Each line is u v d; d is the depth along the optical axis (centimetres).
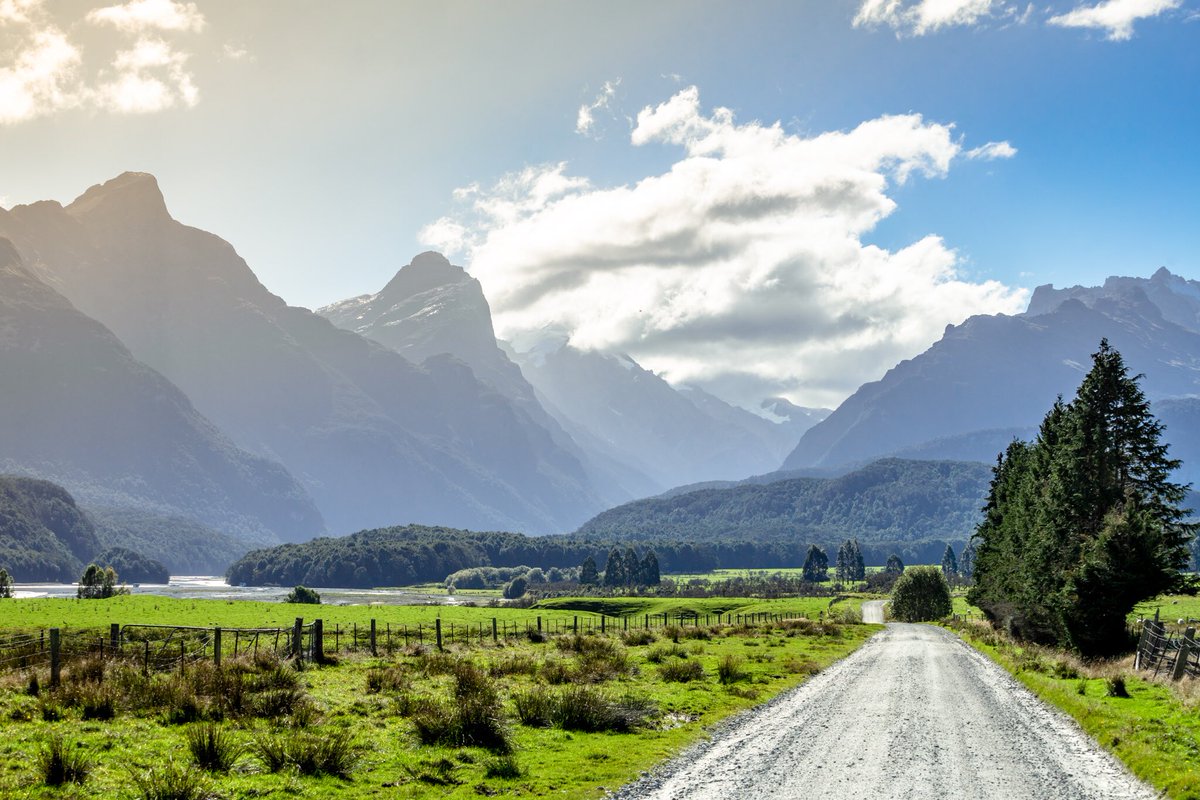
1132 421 6225
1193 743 2275
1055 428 7675
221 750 1948
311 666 3650
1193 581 4953
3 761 1859
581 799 1831
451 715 2331
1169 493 6156
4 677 2970
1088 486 6162
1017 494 8025
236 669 2914
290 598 12612
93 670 2883
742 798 1831
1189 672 3459
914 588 12075
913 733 2580
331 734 2206
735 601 15388
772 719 2834
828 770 2086
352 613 8656
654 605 14750
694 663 4072
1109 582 4809
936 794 1870
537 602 15550
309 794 1775
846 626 9375
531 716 2606
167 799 1658
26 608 7988
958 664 4856
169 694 2486
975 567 9900
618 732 2530
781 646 6069
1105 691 3394
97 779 1766
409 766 2016
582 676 3597
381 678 3183
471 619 8519
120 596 11338
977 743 2442
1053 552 6184
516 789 1889
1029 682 3888
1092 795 1886
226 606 9275
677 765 2136
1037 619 6369
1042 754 2309
